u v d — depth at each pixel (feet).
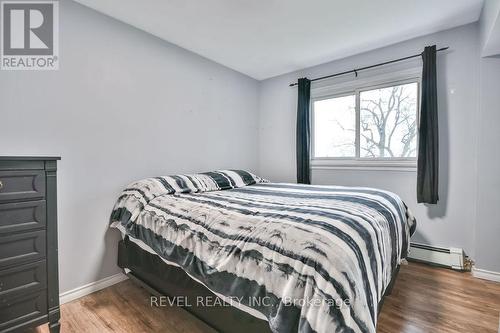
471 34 7.19
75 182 6.02
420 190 7.68
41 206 4.28
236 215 4.33
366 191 6.51
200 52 8.94
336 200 5.34
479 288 6.24
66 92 5.87
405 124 8.55
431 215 7.84
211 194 6.52
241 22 7.07
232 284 3.64
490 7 5.47
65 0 5.86
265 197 5.94
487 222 6.75
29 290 4.17
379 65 8.67
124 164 6.95
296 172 10.84
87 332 4.75
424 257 7.71
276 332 2.99
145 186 6.43
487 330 4.67
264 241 3.53
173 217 5.11
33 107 5.41
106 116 6.57
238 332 3.81
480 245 6.84
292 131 10.98
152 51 7.64
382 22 7.14
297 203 5.05
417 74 8.11
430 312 5.25
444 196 7.63
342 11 6.59
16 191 4.01
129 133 7.06
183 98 8.57
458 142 7.41
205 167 9.36
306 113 10.11
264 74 11.21
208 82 9.49
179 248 4.64
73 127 5.98
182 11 6.50
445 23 7.21
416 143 8.29
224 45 8.45
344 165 9.59
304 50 8.86
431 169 7.45
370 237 3.61
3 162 3.87
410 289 6.20
